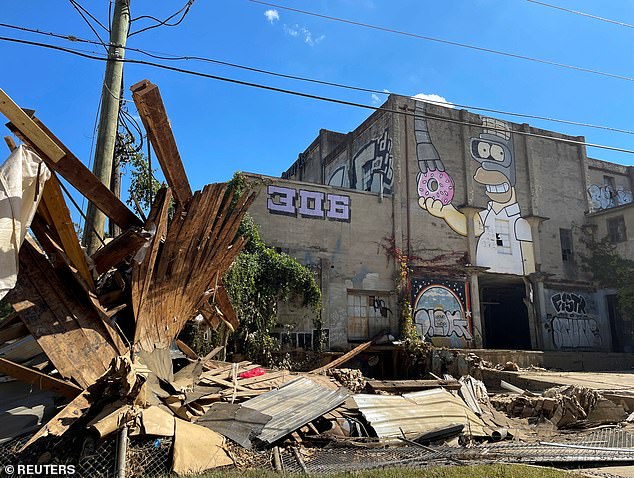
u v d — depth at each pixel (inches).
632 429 382.0
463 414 369.7
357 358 757.9
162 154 274.1
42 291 234.5
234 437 252.2
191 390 315.6
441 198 892.6
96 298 250.4
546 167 1010.1
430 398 386.3
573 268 983.6
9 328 229.0
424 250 854.5
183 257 311.7
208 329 546.6
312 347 716.7
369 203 834.8
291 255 756.6
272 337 674.2
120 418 204.4
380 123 933.2
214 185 308.2
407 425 331.6
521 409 439.8
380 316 806.5
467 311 858.8
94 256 257.8
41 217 231.8
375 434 313.4
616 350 967.0
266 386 370.3
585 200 1036.5
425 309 828.6
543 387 564.4
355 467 234.2
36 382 222.1
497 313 1128.2
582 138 1063.0
